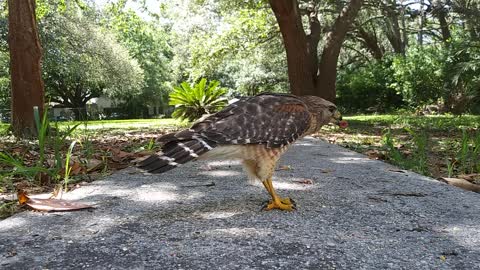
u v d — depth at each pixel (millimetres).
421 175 1328
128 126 4902
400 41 9305
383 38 10422
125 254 688
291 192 1104
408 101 7203
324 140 2545
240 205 982
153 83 14156
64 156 1734
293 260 660
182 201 1021
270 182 948
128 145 2344
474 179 1327
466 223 837
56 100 13438
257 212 924
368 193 1084
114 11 4867
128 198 1053
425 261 655
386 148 2070
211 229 809
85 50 9688
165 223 849
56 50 9398
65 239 760
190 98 4699
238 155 894
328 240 744
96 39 9711
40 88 2955
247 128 877
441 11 7887
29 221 866
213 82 4711
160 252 695
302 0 4977
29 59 2904
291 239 750
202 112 4746
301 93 4359
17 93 2898
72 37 9375
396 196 1053
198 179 1282
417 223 838
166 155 809
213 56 6719
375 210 930
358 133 3238
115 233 791
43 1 4785
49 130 1859
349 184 1191
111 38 10398
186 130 857
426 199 1019
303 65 4344
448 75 6641
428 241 739
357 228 810
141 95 14195
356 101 8453
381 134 3146
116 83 10547
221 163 1563
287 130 914
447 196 1046
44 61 9078
